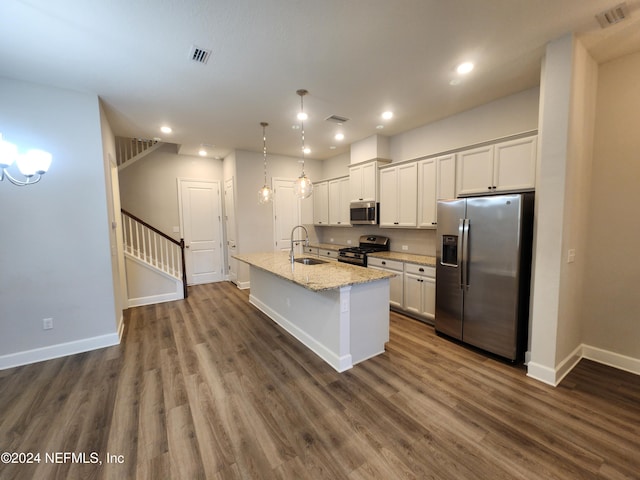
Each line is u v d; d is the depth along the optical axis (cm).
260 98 324
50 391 241
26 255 286
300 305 336
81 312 312
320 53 239
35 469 165
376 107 354
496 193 315
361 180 505
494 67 265
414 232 456
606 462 166
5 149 164
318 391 238
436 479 157
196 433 192
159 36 213
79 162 305
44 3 176
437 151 407
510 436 186
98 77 273
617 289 267
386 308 302
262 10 188
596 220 275
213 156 632
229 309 457
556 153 232
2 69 257
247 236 583
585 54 241
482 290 292
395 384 246
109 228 329
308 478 158
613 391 232
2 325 279
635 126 252
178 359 295
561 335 247
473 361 284
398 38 221
